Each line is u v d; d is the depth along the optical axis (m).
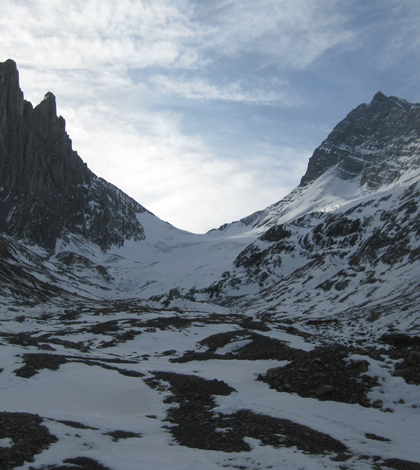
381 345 51.56
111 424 17.89
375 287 95.19
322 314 90.56
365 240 135.25
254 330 54.97
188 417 20.00
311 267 134.38
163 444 16.14
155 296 170.75
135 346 47.72
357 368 25.06
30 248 188.88
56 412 18.89
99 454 14.28
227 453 15.55
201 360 37.59
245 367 33.22
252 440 17.02
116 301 144.62
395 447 16.45
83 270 196.12
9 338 40.91
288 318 94.12
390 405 21.80
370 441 17.02
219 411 20.72
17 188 195.50
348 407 21.73
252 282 162.12
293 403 22.22
